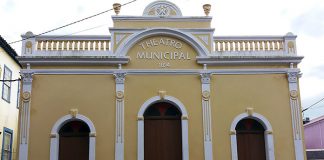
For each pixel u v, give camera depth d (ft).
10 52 62.13
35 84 48.39
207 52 50.11
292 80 50.21
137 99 48.75
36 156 46.52
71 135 48.39
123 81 48.93
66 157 47.83
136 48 50.26
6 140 62.23
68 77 48.85
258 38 51.65
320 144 75.77
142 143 47.47
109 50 49.96
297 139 48.70
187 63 50.14
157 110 49.73
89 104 48.32
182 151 47.85
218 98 49.39
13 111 65.87
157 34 50.44
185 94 49.24
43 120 47.55
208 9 51.98
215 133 48.39
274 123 49.16
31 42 49.49
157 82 49.37
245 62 50.14
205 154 47.57
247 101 49.55
